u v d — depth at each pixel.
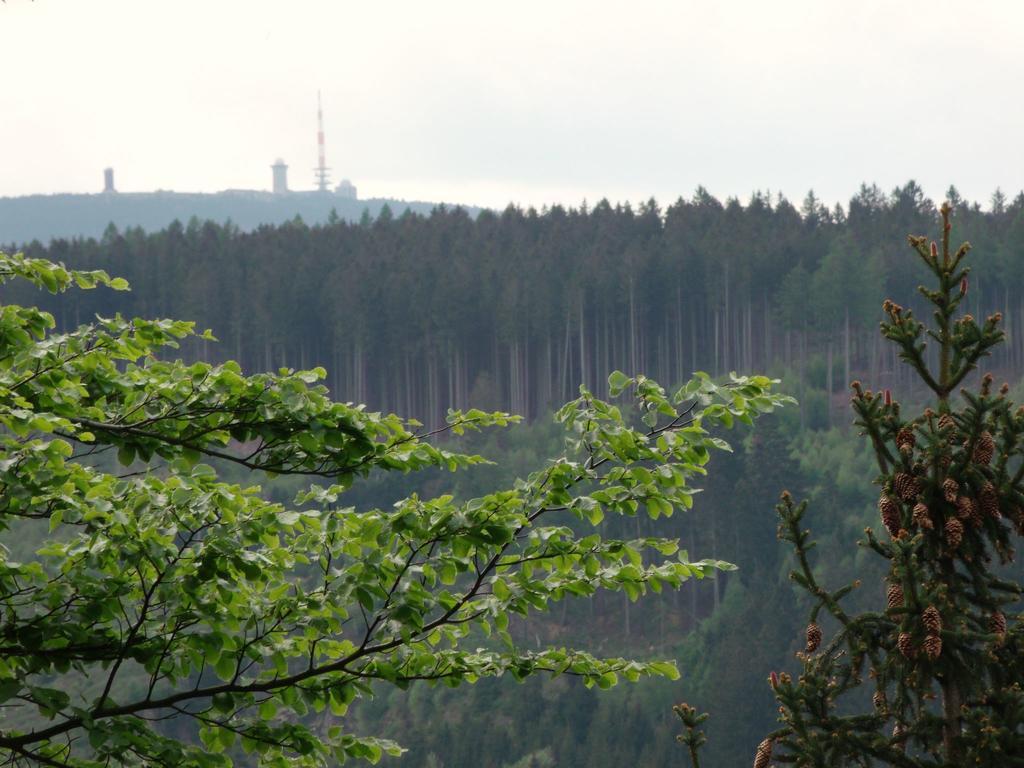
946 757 24.58
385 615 28.39
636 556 29.44
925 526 25.25
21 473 26.47
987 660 24.52
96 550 27.42
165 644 28.23
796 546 26.27
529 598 29.02
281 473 29.53
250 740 29.52
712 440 29.09
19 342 28.27
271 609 30.19
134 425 28.97
